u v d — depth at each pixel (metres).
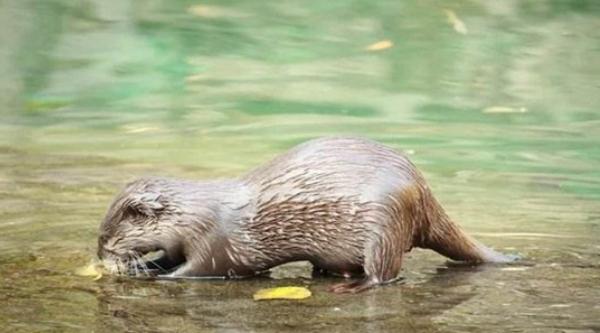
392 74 22.11
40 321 9.91
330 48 24.42
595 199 14.05
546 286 10.87
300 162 10.95
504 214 13.33
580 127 18.20
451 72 22.25
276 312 10.12
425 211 11.14
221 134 17.67
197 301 10.45
